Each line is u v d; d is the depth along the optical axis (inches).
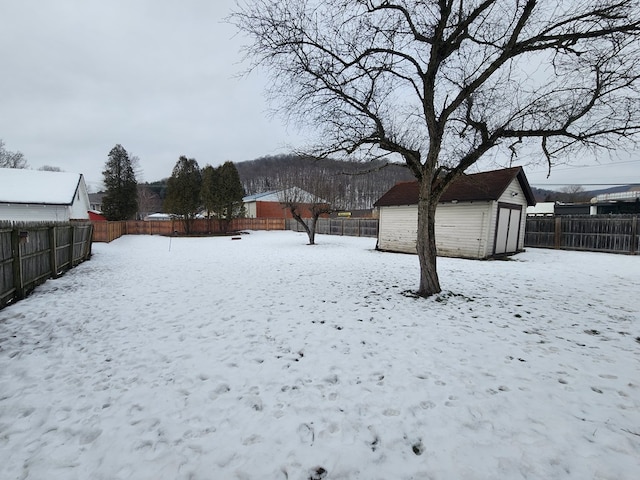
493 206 463.2
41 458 81.0
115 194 1195.3
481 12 202.8
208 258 484.1
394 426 92.3
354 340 158.7
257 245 707.4
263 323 185.6
